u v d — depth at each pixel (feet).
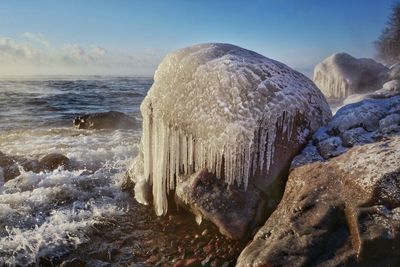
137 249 12.42
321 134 13.14
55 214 15.43
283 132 12.87
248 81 13.19
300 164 11.98
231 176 12.57
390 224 8.34
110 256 12.10
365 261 8.16
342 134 12.42
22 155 24.44
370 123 12.47
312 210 9.71
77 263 11.64
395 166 9.46
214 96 13.30
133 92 102.89
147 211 15.19
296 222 9.56
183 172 13.85
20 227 14.44
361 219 8.72
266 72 13.62
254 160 12.48
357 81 48.39
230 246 11.69
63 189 17.92
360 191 9.41
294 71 15.07
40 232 13.70
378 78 47.98
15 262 11.87
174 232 13.26
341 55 52.37
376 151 10.42
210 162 12.99
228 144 12.53
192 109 13.61
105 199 16.80
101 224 14.26
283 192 12.31
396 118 12.01
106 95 90.74
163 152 14.33
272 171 12.49
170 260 11.61
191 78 14.02
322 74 51.72
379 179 9.27
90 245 12.82
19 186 18.69
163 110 14.37
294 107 13.29
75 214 15.28
